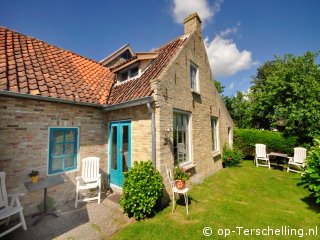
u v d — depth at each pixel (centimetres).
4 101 434
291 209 507
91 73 808
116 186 630
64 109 559
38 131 495
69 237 370
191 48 759
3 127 430
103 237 372
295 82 1306
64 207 509
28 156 471
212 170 882
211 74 954
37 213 464
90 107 635
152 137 517
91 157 600
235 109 2455
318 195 491
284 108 1295
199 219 445
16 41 660
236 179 802
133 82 696
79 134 598
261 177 837
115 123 655
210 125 898
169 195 541
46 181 449
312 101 1173
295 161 951
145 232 386
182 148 665
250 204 538
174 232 386
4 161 428
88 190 609
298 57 1363
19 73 511
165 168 532
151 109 517
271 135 1181
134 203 443
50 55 717
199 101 794
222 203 541
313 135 1067
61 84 594
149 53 696
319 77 1338
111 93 743
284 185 723
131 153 589
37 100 495
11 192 435
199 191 643
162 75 554
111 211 485
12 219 437
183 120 689
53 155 530
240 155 1100
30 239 362
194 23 835
